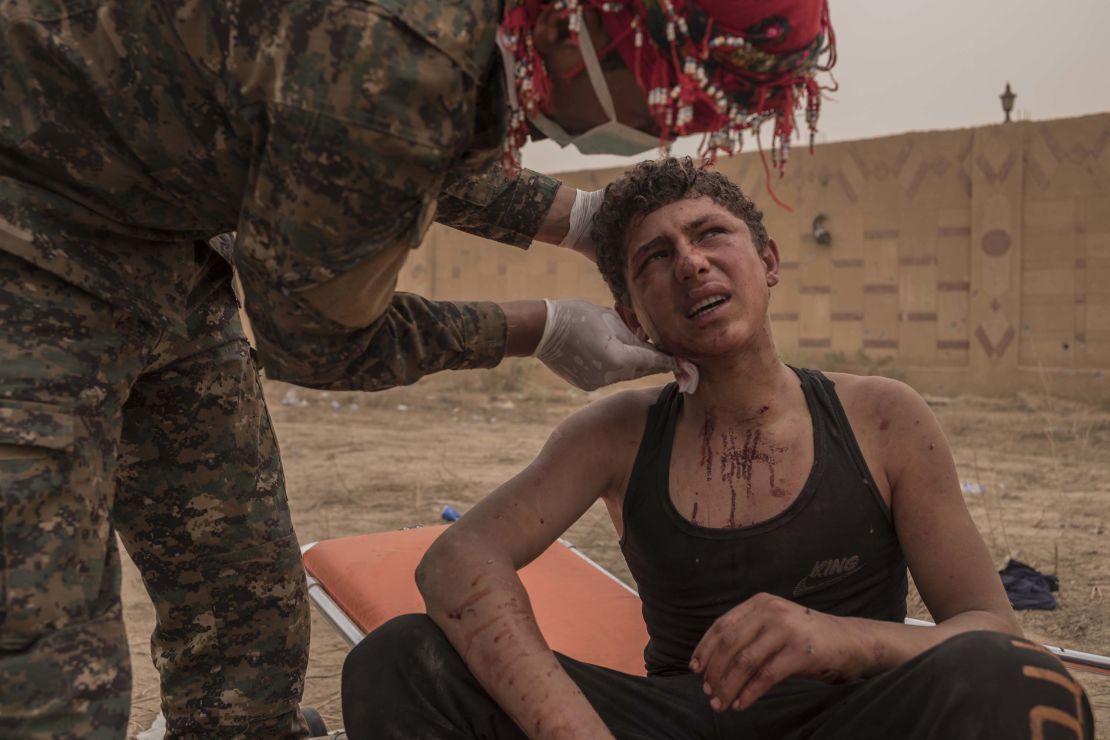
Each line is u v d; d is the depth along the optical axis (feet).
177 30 4.81
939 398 35.12
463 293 46.47
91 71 5.03
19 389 5.05
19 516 4.84
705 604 6.32
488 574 5.99
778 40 4.64
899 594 6.54
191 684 7.35
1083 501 18.54
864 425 6.33
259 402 7.49
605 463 6.67
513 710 5.53
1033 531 16.38
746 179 39.93
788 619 5.20
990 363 35.22
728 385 6.34
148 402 6.91
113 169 5.33
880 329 37.42
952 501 6.15
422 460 24.25
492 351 6.72
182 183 5.41
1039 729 4.53
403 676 5.77
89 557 5.12
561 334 6.91
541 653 5.66
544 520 6.45
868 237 37.47
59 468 5.06
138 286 5.75
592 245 7.39
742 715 5.94
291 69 4.50
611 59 4.79
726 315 6.08
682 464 6.47
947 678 4.75
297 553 7.63
